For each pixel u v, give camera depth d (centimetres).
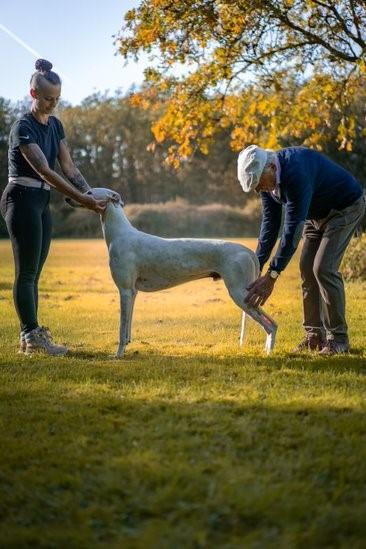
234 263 578
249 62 1239
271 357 589
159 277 600
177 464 333
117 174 6325
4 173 6012
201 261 587
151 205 4869
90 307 1051
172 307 1059
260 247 619
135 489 308
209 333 776
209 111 1322
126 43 1225
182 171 5825
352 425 389
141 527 276
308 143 1400
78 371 542
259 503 288
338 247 594
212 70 1234
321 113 1376
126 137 6225
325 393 459
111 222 605
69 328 831
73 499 302
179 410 423
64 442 373
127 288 604
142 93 1354
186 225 4519
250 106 1345
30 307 640
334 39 1234
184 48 1225
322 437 370
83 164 6359
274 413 416
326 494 304
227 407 427
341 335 612
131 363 577
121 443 368
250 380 505
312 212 598
